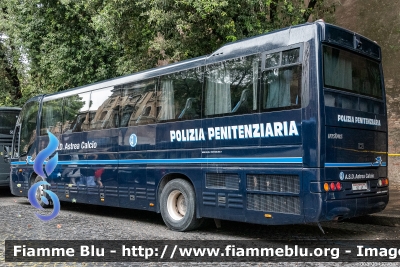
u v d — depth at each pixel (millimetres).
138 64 14922
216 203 8469
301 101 7211
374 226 9391
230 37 12219
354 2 18000
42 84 21219
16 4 18766
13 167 14898
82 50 17750
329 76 7293
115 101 11258
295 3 14289
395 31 16750
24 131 14578
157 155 9836
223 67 8625
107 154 11273
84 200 12016
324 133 7051
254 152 7832
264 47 7910
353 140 7566
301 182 7102
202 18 12156
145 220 11164
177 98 9523
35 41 18812
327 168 7043
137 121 10477
